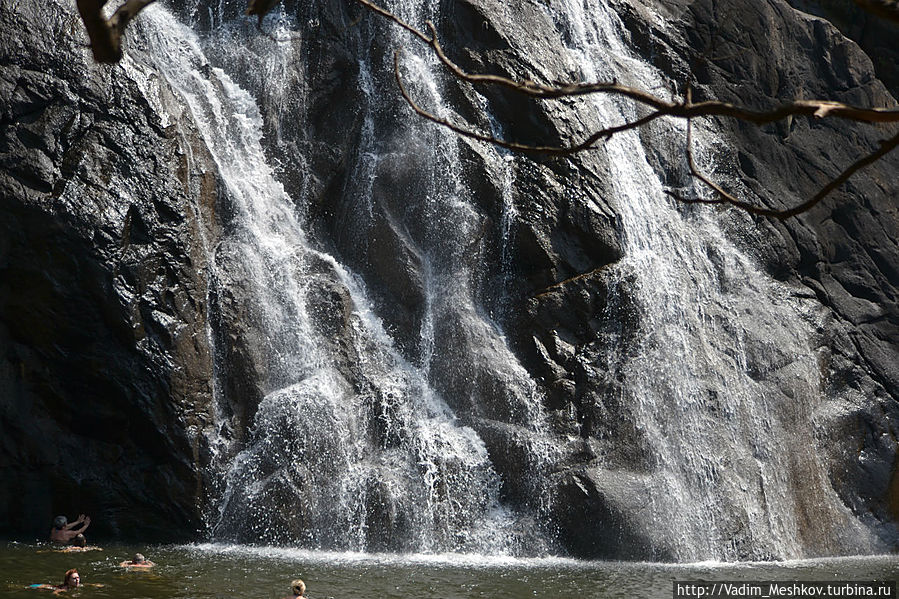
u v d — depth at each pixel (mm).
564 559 23719
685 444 26109
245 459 24500
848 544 27344
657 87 32625
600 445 25391
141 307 24047
